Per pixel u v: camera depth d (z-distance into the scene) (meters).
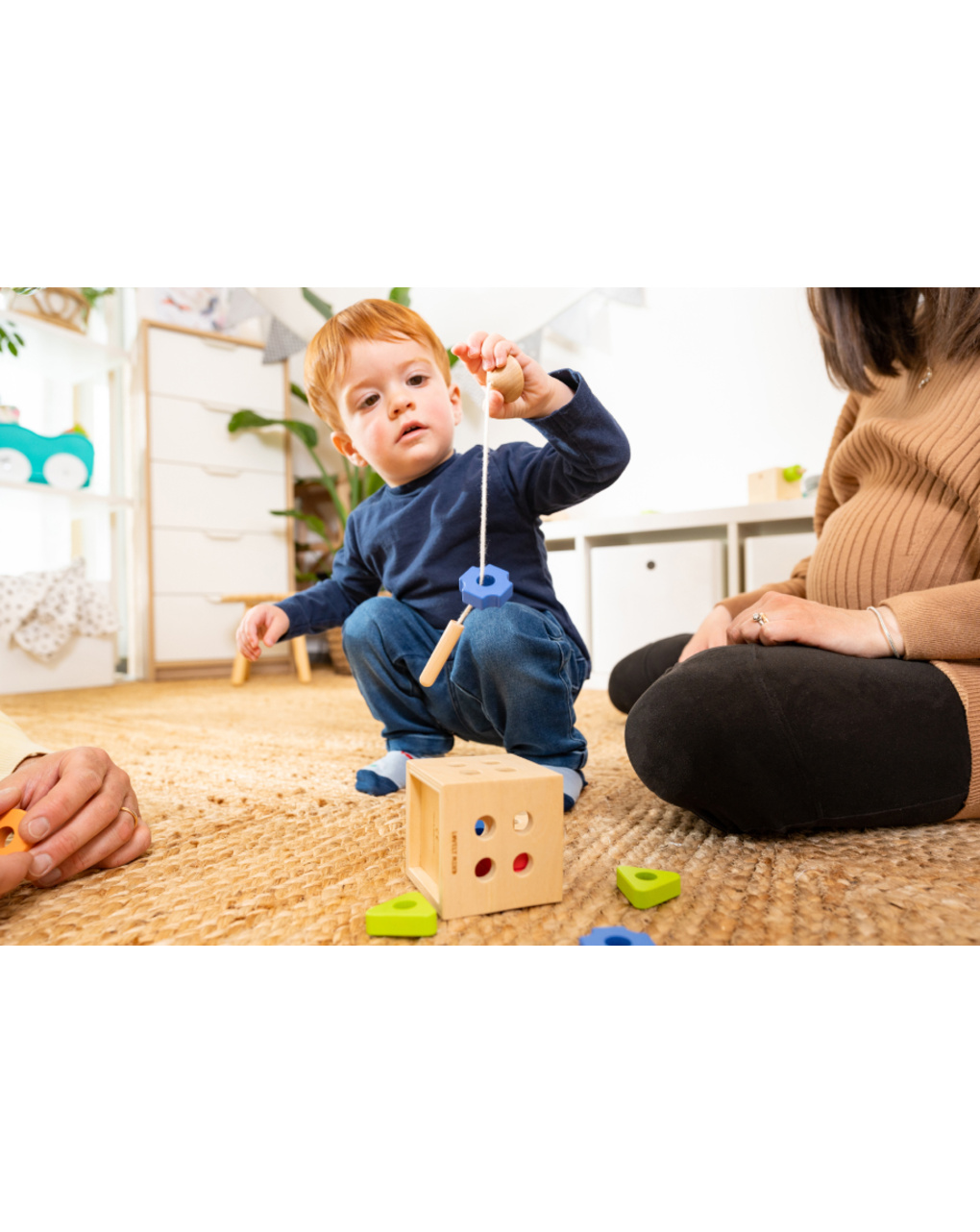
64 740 1.27
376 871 0.60
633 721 0.64
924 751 0.60
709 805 0.61
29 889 0.57
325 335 0.86
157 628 2.64
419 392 0.85
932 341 0.72
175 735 1.32
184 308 2.91
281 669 2.90
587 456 0.75
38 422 2.78
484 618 0.75
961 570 0.69
